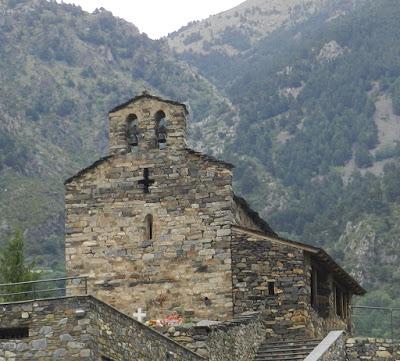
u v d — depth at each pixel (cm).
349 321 6219
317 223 16075
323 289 5688
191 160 5562
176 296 5453
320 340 5219
